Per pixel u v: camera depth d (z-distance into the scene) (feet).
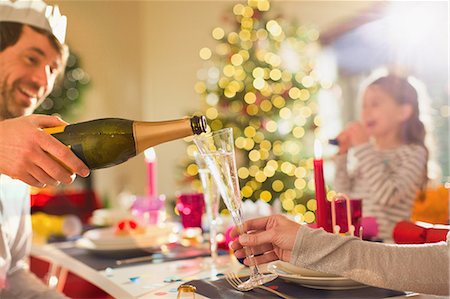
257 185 8.54
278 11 10.11
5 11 4.01
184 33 14.65
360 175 6.19
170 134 2.80
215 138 2.74
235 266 3.63
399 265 2.47
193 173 8.91
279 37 8.81
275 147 8.66
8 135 2.66
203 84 9.29
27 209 4.51
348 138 6.23
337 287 2.73
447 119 9.32
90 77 15.14
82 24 15.37
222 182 2.79
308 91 8.79
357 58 10.61
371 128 6.70
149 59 16.06
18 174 2.67
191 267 3.67
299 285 2.88
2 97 4.08
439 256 2.47
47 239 5.40
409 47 9.68
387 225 5.43
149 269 3.66
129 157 2.91
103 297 5.93
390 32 9.96
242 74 8.66
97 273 3.57
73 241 5.23
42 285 4.27
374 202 5.82
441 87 9.33
